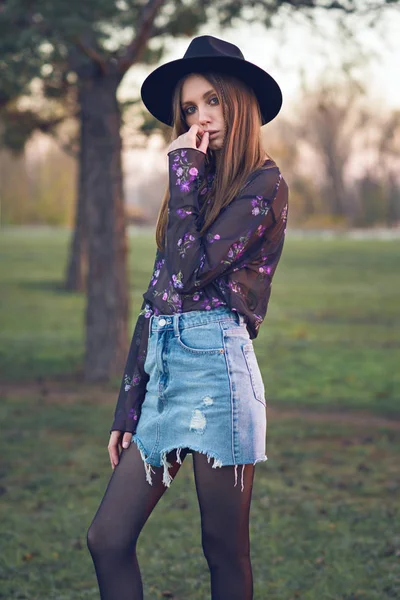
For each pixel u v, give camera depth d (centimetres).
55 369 1187
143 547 471
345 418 898
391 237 6250
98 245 1062
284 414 920
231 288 252
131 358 271
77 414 877
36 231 6806
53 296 2270
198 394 249
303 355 1370
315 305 2166
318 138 7138
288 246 4756
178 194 254
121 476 262
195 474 255
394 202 7588
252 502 562
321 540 483
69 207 7900
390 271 3275
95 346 1080
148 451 258
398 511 543
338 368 1242
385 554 457
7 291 2377
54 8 844
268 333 1642
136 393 270
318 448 743
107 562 257
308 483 618
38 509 550
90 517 527
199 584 415
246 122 264
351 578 420
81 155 1738
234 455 248
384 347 1473
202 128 264
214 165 272
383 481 631
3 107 1354
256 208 253
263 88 269
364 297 2380
